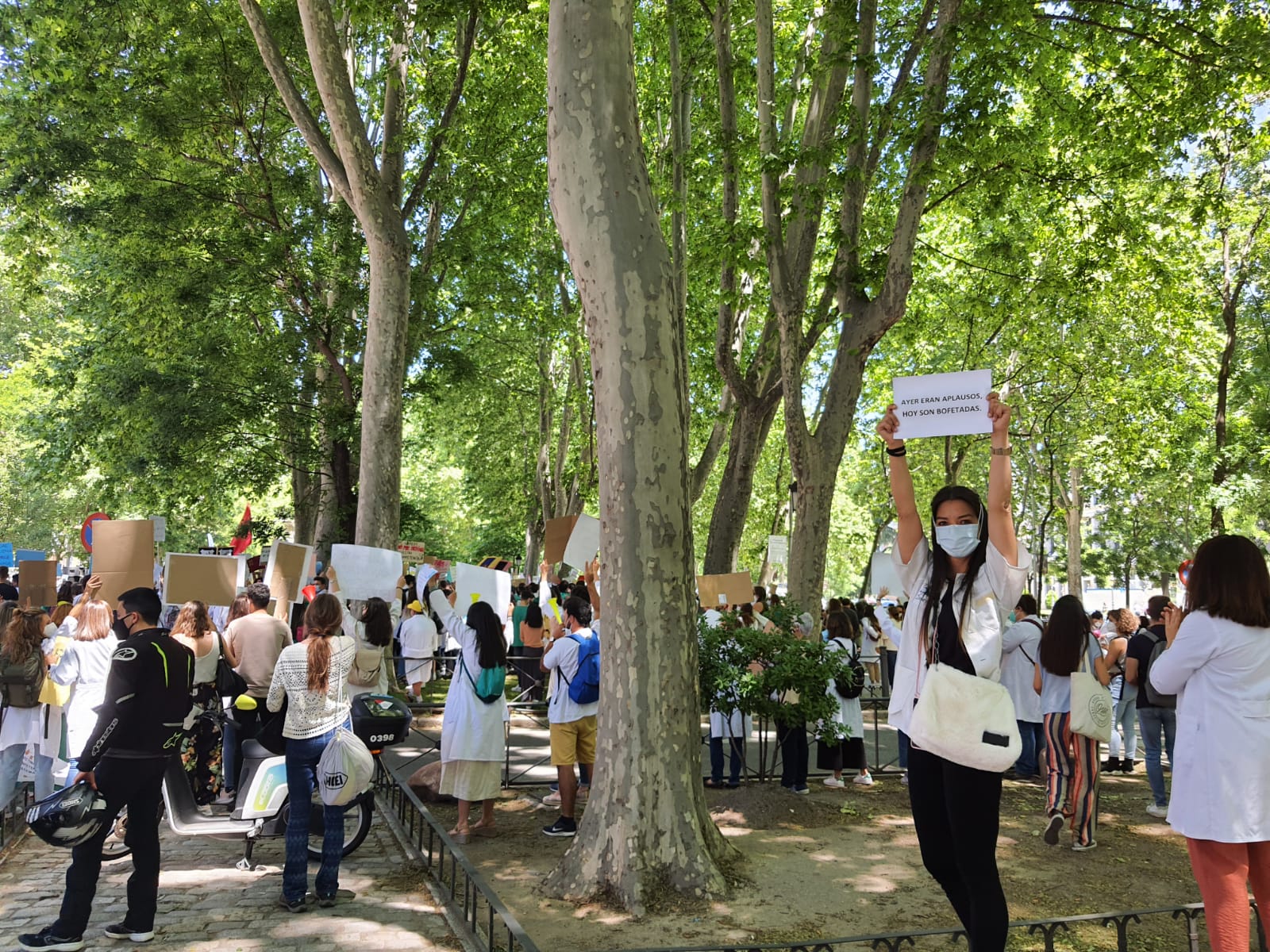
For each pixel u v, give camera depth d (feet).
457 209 76.74
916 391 11.80
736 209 44.96
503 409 111.75
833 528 161.38
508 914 15.52
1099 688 25.98
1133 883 23.00
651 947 17.95
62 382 85.66
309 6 50.01
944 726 10.33
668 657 21.22
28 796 29.68
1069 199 52.90
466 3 51.03
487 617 27.09
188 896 20.86
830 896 21.20
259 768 22.39
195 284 69.36
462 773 26.66
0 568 53.52
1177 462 89.92
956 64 46.01
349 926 18.98
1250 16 44.50
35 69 65.36
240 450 82.89
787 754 33.47
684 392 22.09
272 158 76.54
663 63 63.16
